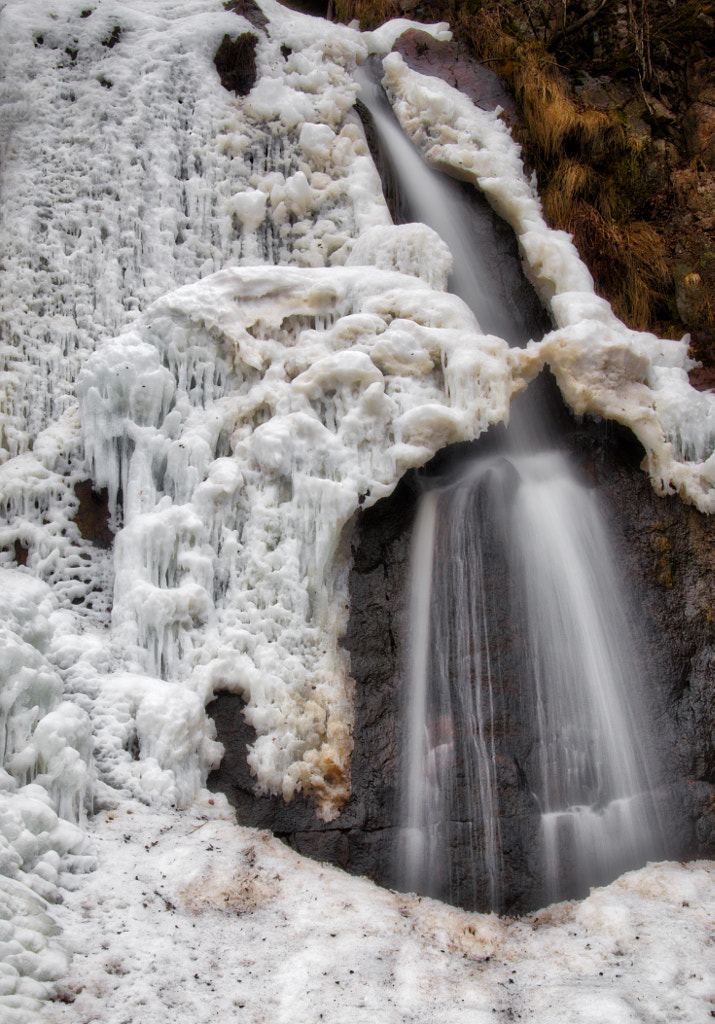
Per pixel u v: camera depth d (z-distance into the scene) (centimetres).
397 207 669
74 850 346
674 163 699
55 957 290
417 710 455
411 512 509
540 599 481
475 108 688
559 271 608
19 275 574
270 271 539
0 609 390
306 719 446
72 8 671
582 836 426
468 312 544
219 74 670
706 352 632
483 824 423
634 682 470
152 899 338
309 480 483
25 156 615
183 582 468
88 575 491
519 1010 315
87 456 509
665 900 389
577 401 528
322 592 477
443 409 491
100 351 508
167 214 607
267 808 428
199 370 520
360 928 351
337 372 500
